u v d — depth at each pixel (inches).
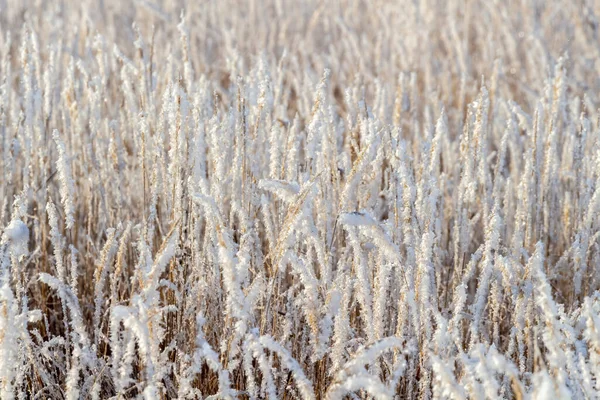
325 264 73.9
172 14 242.5
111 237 79.0
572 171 114.4
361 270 69.5
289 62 212.5
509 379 71.0
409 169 86.1
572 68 201.3
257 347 63.4
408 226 76.1
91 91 115.0
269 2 278.1
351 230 68.4
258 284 67.7
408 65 196.7
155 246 96.1
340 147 112.0
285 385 72.4
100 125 117.0
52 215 79.0
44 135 112.0
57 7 224.5
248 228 82.0
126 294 93.5
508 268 75.7
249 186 86.8
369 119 85.6
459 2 253.8
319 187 80.4
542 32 213.2
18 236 68.7
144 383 66.1
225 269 64.1
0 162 111.6
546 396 53.6
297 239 75.3
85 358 72.6
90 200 100.4
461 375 69.5
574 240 100.3
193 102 101.7
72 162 114.8
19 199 75.9
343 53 230.5
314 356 70.4
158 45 186.2
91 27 147.8
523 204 97.3
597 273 95.3
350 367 60.2
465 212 93.0
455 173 113.3
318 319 69.3
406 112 155.8
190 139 93.0
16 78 170.6
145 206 92.7
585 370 60.7
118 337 74.4
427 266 70.0
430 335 70.7
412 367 71.7
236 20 245.0
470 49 235.3
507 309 83.7
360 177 83.7
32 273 103.7
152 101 108.7
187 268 84.7
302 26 259.4
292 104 166.7
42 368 75.0
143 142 89.0
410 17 227.1
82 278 102.7
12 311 61.3
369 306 69.7
